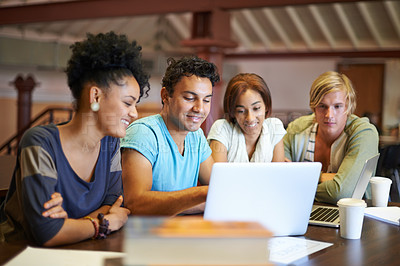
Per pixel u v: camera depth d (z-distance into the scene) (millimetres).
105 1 6762
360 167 2139
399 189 3910
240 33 11805
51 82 11164
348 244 1461
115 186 1628
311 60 13156
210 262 829
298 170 1448
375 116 12219
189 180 1852
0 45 9672
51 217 1335
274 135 2180
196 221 890
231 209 1425
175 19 11695
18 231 1465
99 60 1360
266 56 12281
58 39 11172
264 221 1479
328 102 2260
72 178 1453
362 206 1507
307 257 1317
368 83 12344
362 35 10703
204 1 6145
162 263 830
